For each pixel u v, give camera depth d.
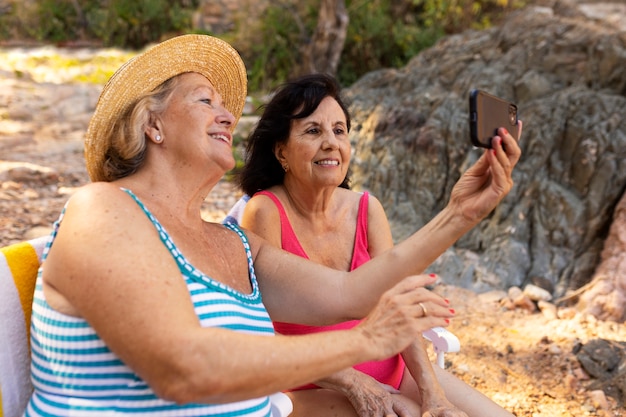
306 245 2.38
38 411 1.58
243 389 1.44
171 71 1.81
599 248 4.19
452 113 5.09
